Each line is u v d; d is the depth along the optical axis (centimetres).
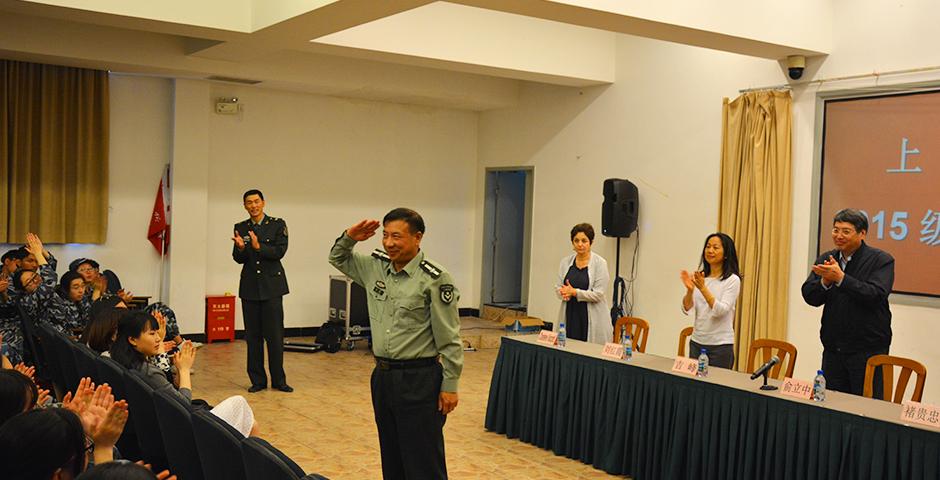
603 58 877
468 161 1103
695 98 792
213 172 928
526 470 491
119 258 877
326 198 1001
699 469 434
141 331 387
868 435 362
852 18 660
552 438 527
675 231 812
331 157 1002
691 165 796
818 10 664
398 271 368
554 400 525
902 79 629
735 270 505
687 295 513
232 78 859
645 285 847
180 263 895
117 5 575
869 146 651
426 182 1073
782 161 704
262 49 719
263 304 682
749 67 741
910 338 624
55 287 583
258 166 955
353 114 1014
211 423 246
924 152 616
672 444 445
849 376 476
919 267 620
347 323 898
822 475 376
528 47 829
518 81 1021
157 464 317
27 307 568
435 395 369
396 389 365
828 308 480
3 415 239
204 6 604
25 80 796
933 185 611
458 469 490
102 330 417
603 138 899
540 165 992
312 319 1000
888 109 638
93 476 160
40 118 806
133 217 884
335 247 378
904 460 350
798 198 700
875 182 647
